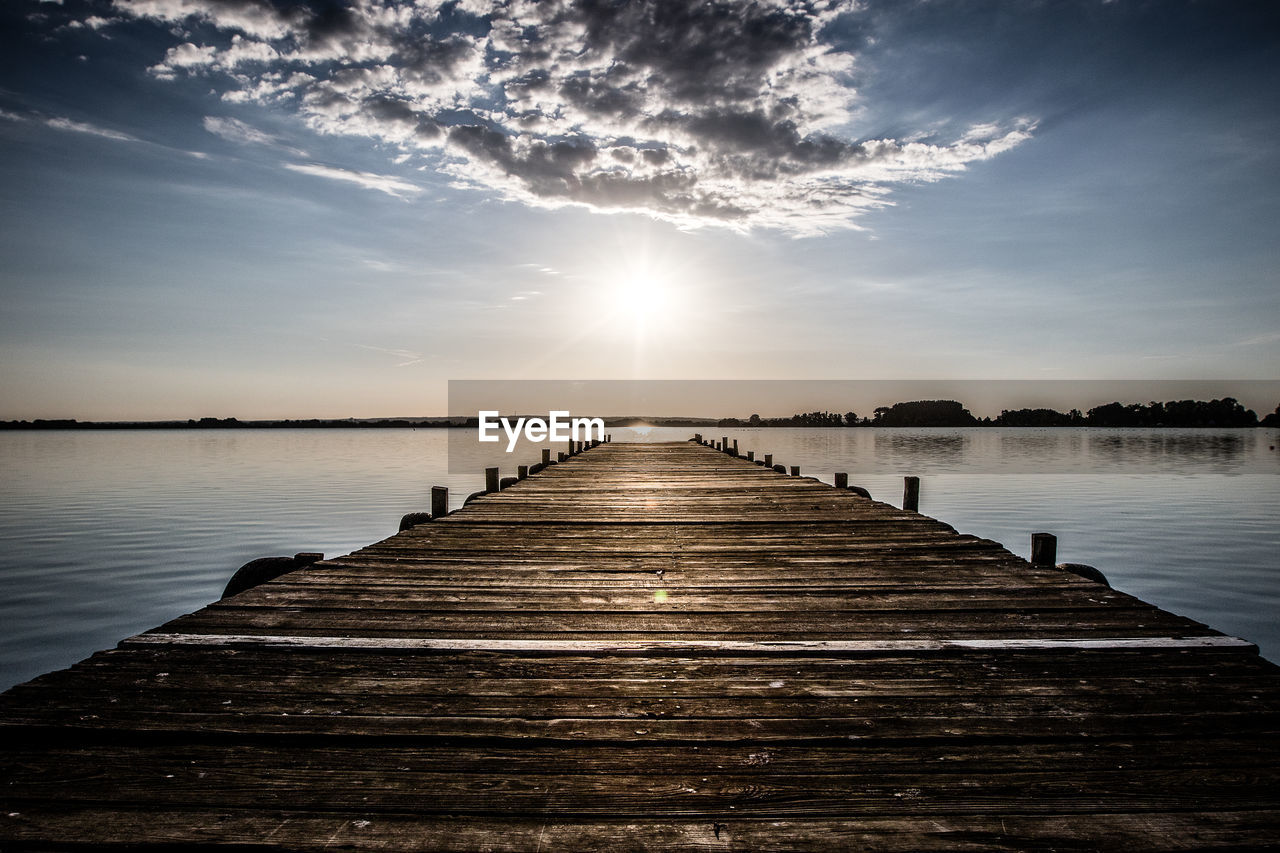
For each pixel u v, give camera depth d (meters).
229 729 2.64
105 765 2.41
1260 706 2.90
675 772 2.41
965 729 2.70
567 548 6.27
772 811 2.18
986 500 22.31
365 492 25.44
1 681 7.46
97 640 8.79
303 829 2.07
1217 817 2.14
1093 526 16.95
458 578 5.15
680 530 7.23
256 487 27.31
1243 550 13.88
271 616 4.16
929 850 2.00
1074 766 2.44
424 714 2.82
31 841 1.99
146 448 68.69
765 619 4.17
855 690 3.10
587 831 2.08
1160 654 3.52
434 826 2.09
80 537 15.78
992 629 3.94
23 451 61.81
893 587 4.92
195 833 2.04
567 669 3.35
